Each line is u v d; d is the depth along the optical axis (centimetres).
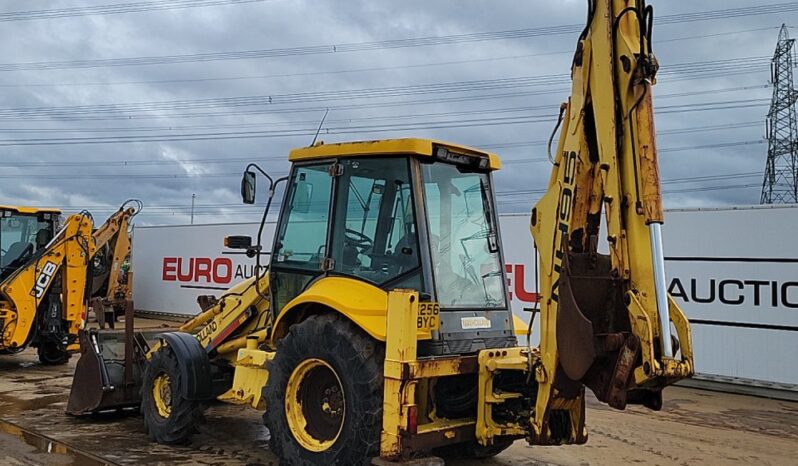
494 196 586
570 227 452
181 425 618
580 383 456
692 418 809
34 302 1014
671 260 1052
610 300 431
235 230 1709
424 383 504
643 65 416
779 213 961
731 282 997
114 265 1405
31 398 839
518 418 511
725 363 997
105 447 616
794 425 783
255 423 723
